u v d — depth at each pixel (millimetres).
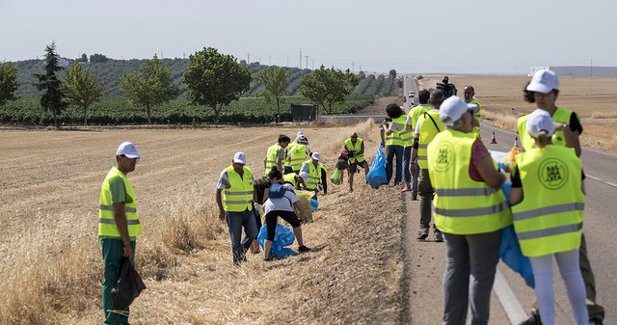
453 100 5449
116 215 7539
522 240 5227
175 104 123312
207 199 15609
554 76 5805
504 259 5430
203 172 28781
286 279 9680
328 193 19047
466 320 6148
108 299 7723
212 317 8391
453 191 5320
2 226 15500
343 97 99562
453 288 5500
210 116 83875
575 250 5312
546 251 5156
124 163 7766
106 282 7719
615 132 43344
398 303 6859
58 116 83375
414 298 6996
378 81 199125
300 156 17016
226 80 86875
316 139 47281
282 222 14461
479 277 5316
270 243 11312
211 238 13641
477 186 5246
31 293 8453
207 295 9430
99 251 10609
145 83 83562
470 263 5395
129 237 7680
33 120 81312
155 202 19000
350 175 18422
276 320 7773
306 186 16375
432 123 9461
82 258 9898
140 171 29828
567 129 5738
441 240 9547
